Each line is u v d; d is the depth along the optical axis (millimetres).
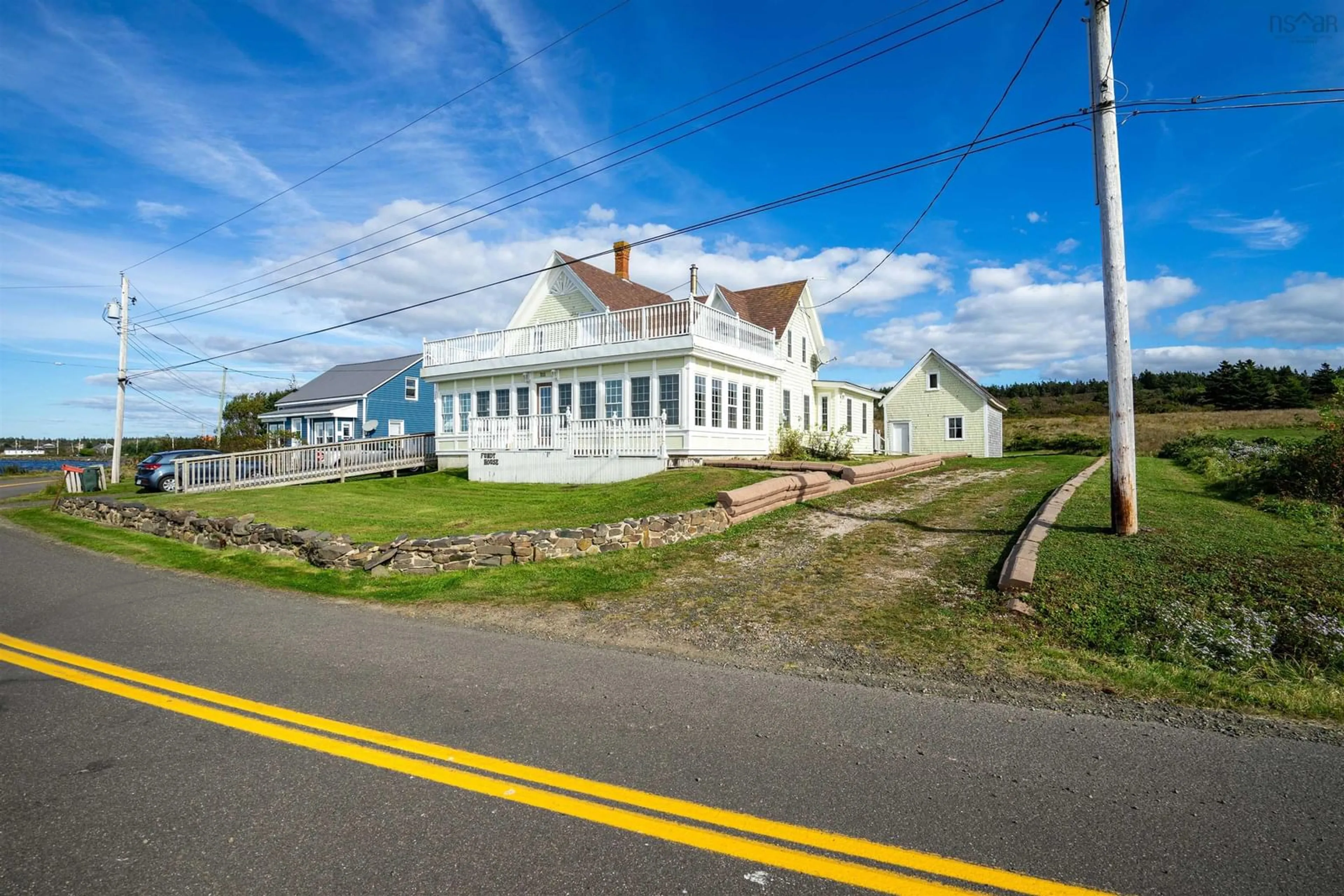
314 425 37125
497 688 4695
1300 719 4254
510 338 22500
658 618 6633
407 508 14242
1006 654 5438
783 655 5508
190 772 3436
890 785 3322
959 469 20859
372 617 6855
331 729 3980
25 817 3008
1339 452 11539
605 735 3904
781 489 12227
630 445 17766
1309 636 5492
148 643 5852
